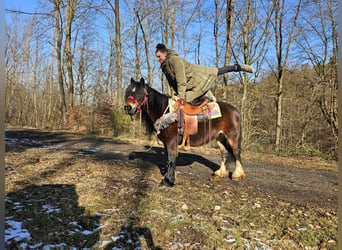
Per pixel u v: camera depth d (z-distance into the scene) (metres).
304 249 2.85
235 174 5.51
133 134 13.10
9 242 2.53
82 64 28.03
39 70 30.28
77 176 5.02
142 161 7.01
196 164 7.09
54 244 2.59
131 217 3.28
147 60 17.67
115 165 6.30
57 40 18.58
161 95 4.65
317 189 5.37
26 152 7.29
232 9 11.60
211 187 4.89
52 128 17.84
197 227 3.13
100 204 3.64
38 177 4.79
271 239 3.01
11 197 3.70
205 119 4.75
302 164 8.44
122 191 4.25
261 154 10.34
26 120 29.80
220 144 5.62
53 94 30.66
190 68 4.70
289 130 16.33
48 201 3.62
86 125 15.92
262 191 4.95
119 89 14.82
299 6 12.24
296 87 15.20
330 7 11.94
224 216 3.52
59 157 6.80
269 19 11.60
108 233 2.90
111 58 25.56
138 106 4.37
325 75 12.97
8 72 28.92
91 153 7.98
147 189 4.45
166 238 2.89
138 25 17.81
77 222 3.08
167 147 4.69
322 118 14.50
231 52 12.28
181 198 4.11
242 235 3.05
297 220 3.57
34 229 2.82
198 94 4.87
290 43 12.68
